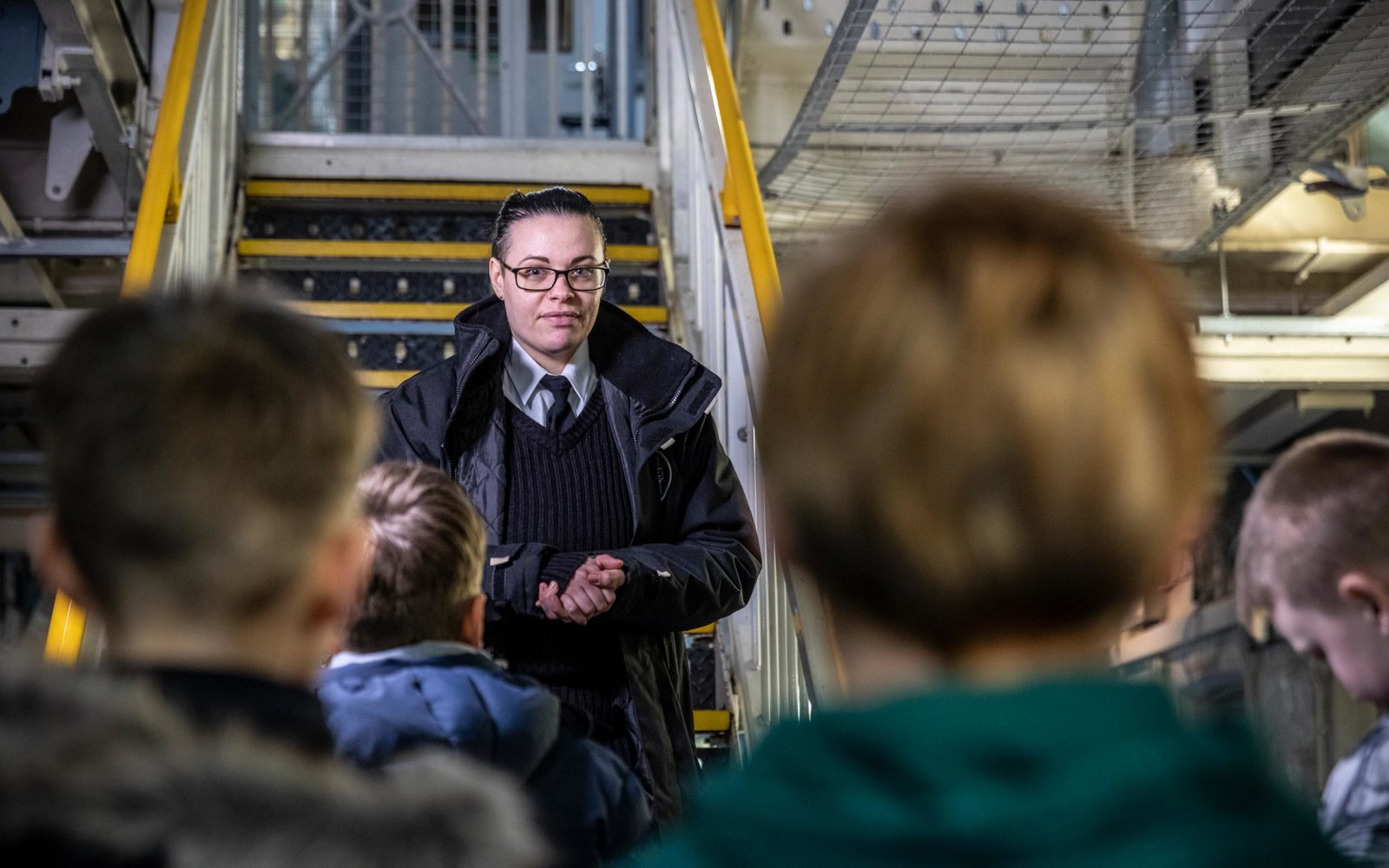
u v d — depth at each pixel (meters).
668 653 2.38
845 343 0.61
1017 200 0.65
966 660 0.62
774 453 0.63
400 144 6.12
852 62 4.97
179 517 0.85
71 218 5.05
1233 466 6.57
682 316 4.89
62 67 4.54
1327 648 1.29
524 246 2.44
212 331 0.90
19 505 6.08
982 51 5.00
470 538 1.70
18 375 4.99
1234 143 4.73
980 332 0.59
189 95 4.22
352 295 5.32
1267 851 0.58
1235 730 0.62
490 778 0.79
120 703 0.73
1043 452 0.58
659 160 5.90
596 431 2.44
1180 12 4.60
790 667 3.21
